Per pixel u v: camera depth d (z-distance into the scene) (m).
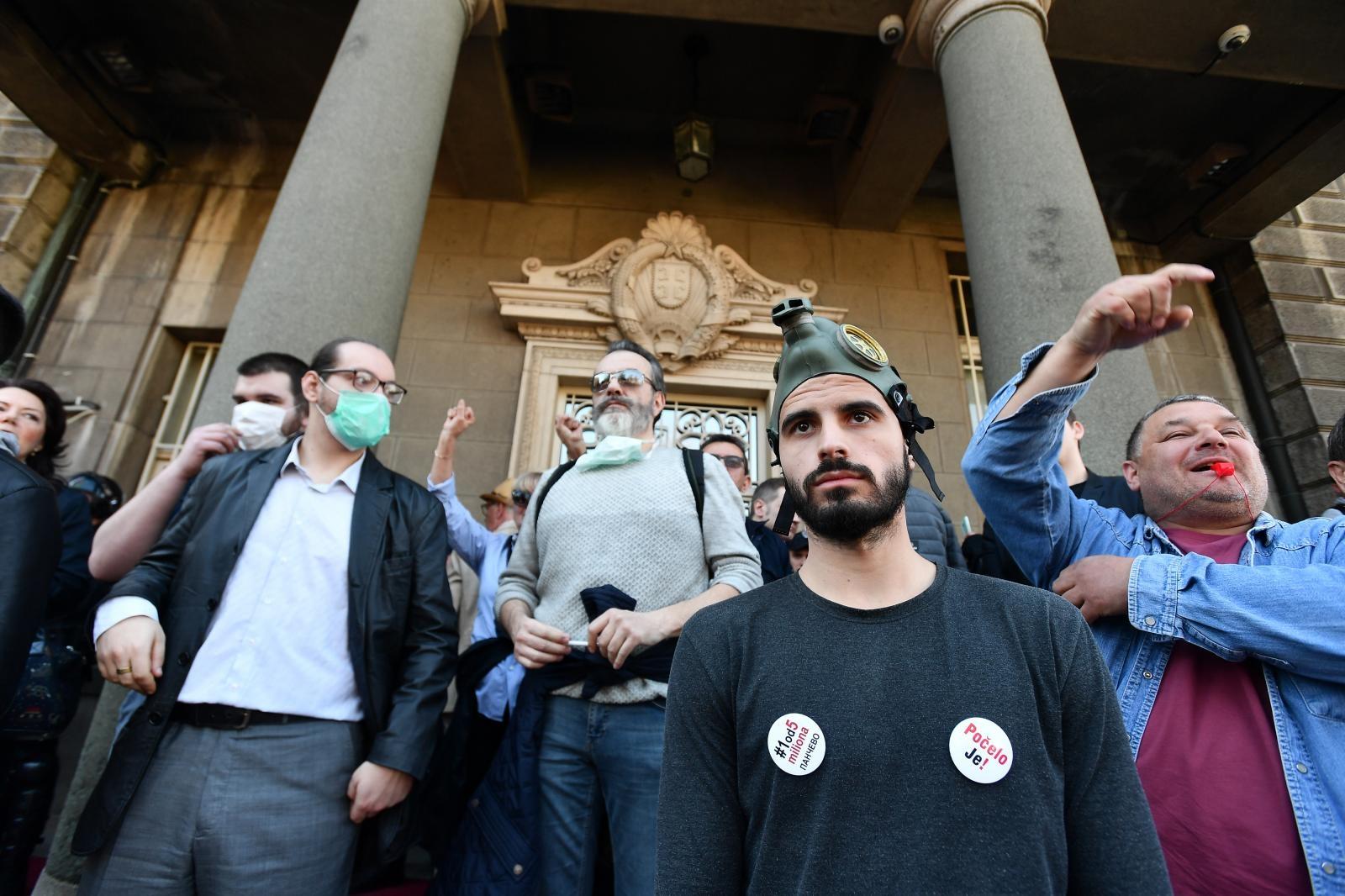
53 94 5.30
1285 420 5.53
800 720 0.91
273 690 1.60
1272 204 5.71
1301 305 5.78
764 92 6.16
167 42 5.53
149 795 1.49
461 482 4.89
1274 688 1.18
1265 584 1.17
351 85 3.39
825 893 0.82
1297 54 4.72
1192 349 5.93
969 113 3.65
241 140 6.17
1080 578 1.38
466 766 2.02
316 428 1.96
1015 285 3.09
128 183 5.96
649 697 1.74
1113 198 6.51
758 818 0.92
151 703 1.57
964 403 5.46
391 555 1.83
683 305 5.18
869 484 1.04
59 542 1.55
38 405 2.40
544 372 5.15
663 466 2.08
